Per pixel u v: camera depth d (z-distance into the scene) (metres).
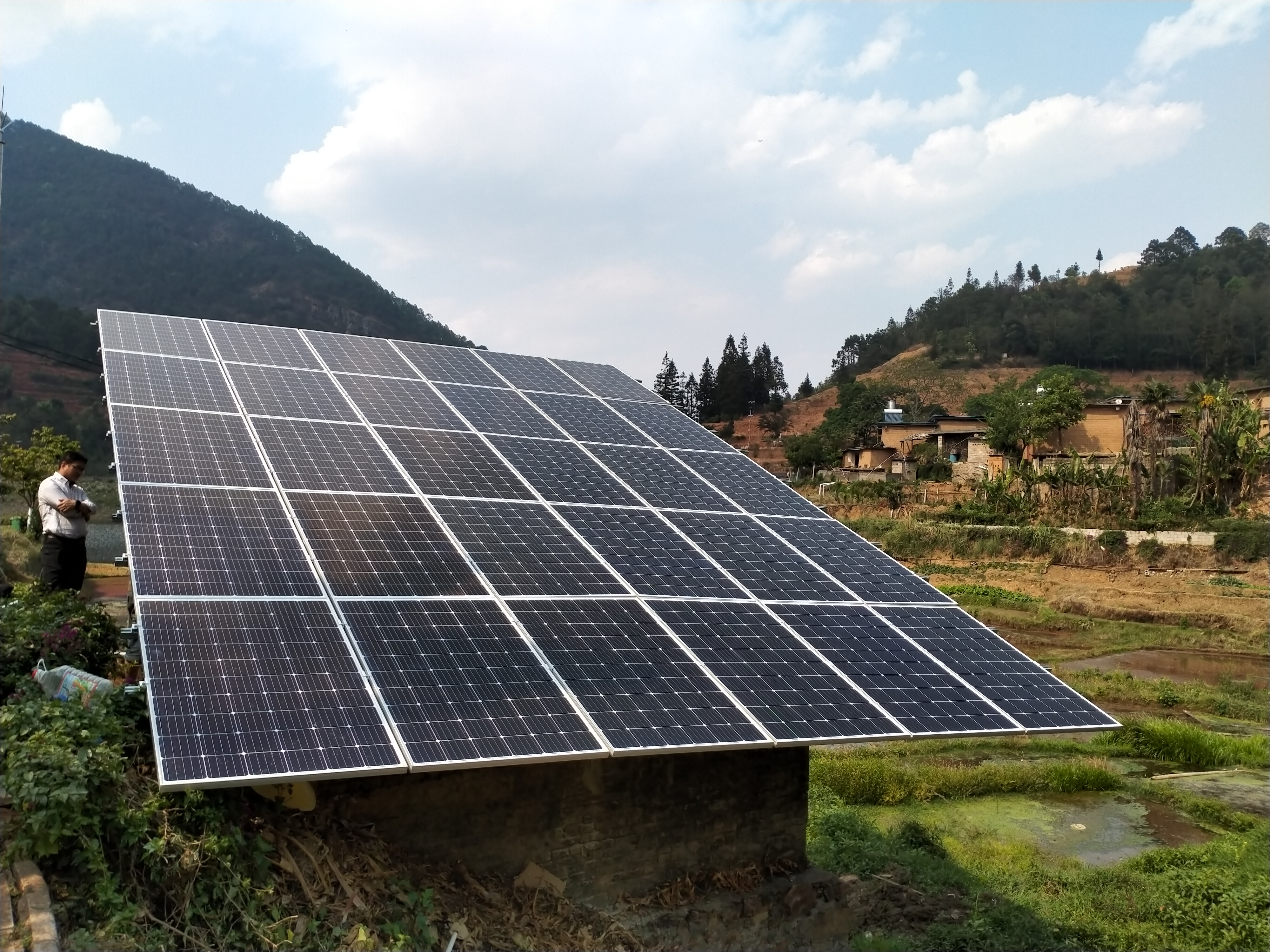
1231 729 30.09
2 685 11.37
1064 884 16.69
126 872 7.92
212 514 10.66
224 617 9.03
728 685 10.44
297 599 9.66
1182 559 59.97
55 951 6.53
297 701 8.26
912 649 12.57
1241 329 186.50
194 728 7.61
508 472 14.49
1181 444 82.75
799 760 13.73
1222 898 15.29
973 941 13.40
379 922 9.05
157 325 15.82
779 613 12.54
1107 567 61.31
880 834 18.50
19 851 7.58
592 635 10.66
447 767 8.01
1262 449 68.62
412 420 15.42
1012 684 12.26
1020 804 22.47
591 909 11.40
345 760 7.75
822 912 13.27
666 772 12.35
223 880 8.20
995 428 99.56
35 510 42.75
